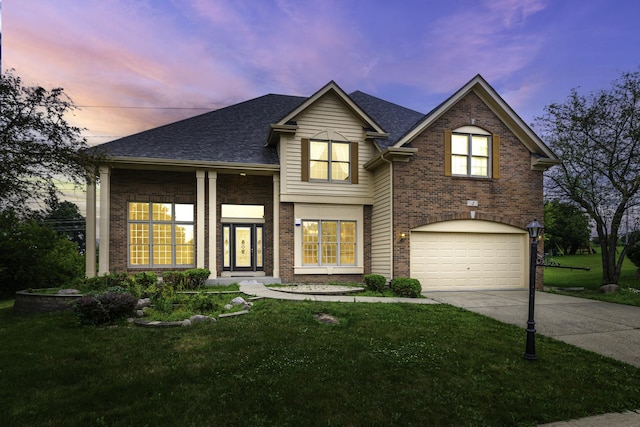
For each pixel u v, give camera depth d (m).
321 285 13.25
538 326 8.06
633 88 13.62
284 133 13.98
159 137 14.82
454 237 13.61
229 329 7.16
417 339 6.70
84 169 10.70
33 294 9.64
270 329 7.16
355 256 14.63
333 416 3.89
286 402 4.18
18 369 5.20
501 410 4.15
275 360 5.49
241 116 17.47
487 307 10.12
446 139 13.52
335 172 14.55
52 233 17.98
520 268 14.11
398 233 12.91
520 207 14.09
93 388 4.56
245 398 4.25
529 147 14.35
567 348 6.48
